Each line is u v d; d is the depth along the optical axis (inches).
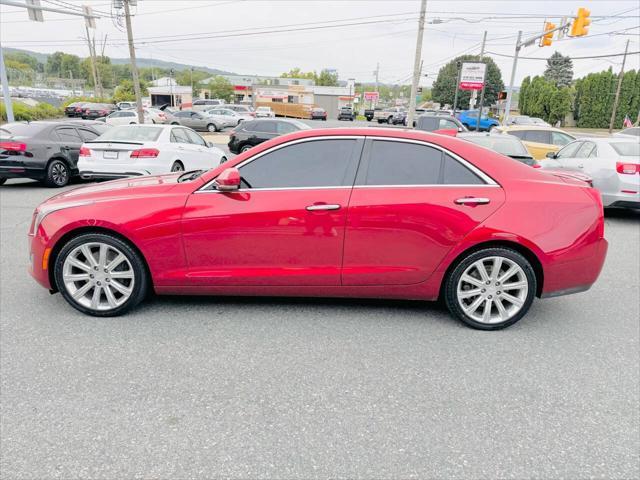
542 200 137.4
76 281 145.6
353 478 82.5
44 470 83.0
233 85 3720.5
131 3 1003.3
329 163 141.2
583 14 672.4
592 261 140.0
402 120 1800.0
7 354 122.6
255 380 112.8
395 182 139.0
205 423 96.7
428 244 137.6
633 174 299.0
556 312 160.2
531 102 2511.1
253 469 84.1
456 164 140.2
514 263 137.9
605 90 2279.8
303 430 95.1
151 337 133.4
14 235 248.1
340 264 140.7
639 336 142.3
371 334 138.3
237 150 665.6
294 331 139.0
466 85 1418.6
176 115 1331.2
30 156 386.3
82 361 119.8
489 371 119.4
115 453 87.6
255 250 140.5
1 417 97.3
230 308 154.9
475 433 95.4
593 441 93.9
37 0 751.7
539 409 104.1
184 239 139.9
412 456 88.3
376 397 107.0
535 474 84.5
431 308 159.2
